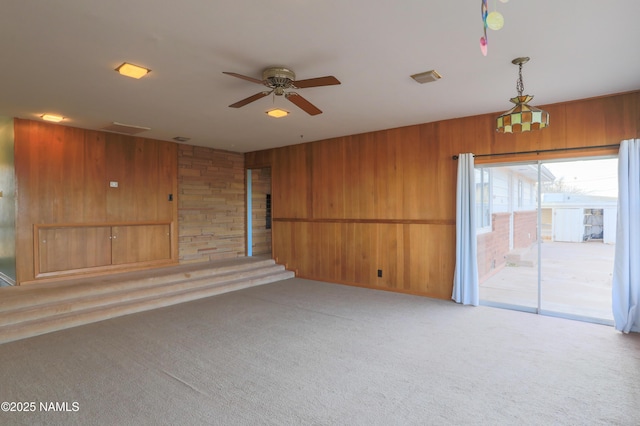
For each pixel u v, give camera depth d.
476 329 4.09
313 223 6.95
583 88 3.94
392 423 2.35
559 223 5.89
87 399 2.65
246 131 6.02
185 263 7.08
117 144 6.16
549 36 2.74
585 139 4.30
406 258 5.78
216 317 4.59
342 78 3.60
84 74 3.44
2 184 5.61
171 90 3.91
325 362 3.26
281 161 7.48
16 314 4.06
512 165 4.95
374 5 2.32
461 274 5.12
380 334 3.96
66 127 5.59
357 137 6.30
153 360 3.32
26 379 2.96
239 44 2.86
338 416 2.43
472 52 3.03
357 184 6.32
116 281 5.32
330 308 4.97
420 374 3.02
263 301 5.35
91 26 2.55
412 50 2.99
